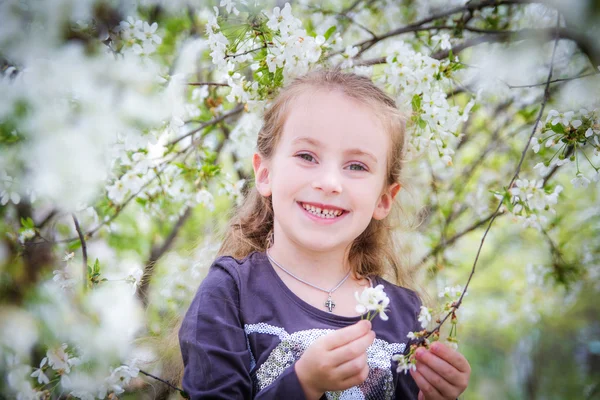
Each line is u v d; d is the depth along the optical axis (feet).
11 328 4.69
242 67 6.66
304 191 5.37
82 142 5.00
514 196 6.05
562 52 8.27
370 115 5.62
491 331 15.71
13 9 4.83
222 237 7.61
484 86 8.78
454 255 11.64
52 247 6.81
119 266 7.43
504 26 8.88
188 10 7.88
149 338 7.16
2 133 4.87
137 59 5.66
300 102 5.65
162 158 7.86
